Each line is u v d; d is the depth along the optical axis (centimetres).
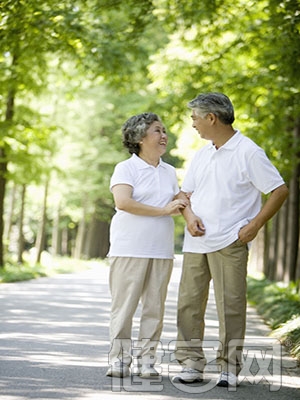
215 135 593
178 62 1705
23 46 1325
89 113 3288
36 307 1270
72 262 3503
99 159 3531
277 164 1725
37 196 3475
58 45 1350
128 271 605
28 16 1270
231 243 584
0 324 984
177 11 1442
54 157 2933
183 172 2328
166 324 1066
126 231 607
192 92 1588
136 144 619
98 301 1462
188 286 600
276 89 1517
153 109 1652
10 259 2930
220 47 1585
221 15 1450
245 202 591
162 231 610
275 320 1084
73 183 3525
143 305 611
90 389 559
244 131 1683
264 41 1453
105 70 1509
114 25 1520
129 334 610
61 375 612
